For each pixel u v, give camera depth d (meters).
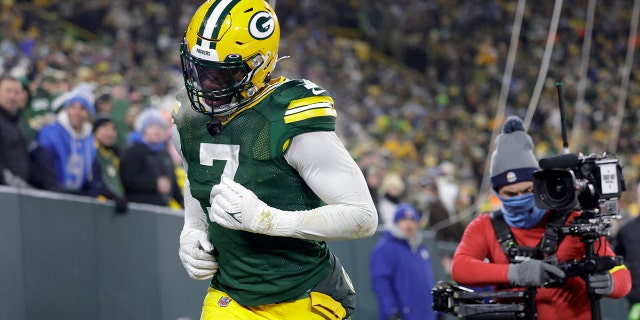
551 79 23.25
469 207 12.70
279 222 3.64
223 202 3.63
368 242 9.53
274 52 3.77
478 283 4.62
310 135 3.66
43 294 6.07
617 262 4.39
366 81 23.98
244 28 3.65
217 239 3.90
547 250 4.60
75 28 20.56
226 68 3.64
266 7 3.78
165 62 19.36
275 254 3.85
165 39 20.70
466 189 13.38
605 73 24.58
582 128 20.73
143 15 21.28
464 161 18.31
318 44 23.91
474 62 24.95
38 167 7.16
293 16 25.19
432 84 24.64
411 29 25.78
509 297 4.56
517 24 14.92
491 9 26.19
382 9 25.83
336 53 23.77
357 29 25.89
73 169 7.42
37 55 15.60
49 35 18.83
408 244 8.62
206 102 3.73
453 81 24.88
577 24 25.56
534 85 23.16
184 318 7.78
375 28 25.72
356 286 9.16
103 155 7.78
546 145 20.05
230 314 3.93
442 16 26.30
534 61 24.28
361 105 21.80
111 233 6.89
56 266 6.22
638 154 21.33
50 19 20.27
